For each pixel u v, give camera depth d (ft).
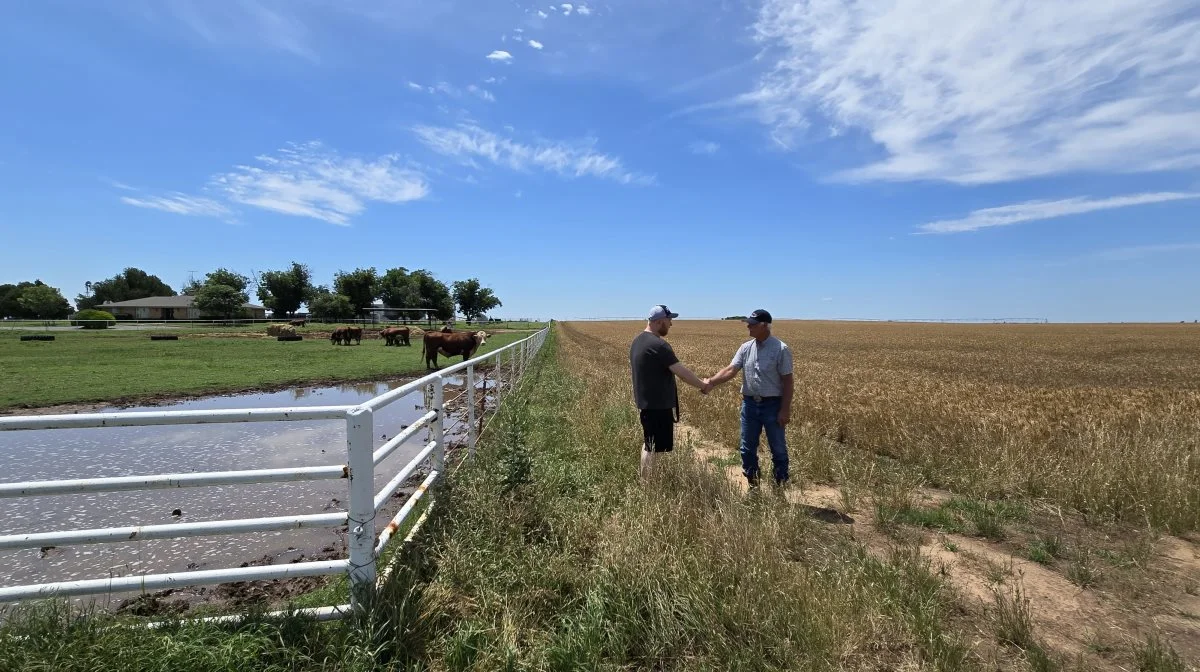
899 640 9.64
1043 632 10.27
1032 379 61.11
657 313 17.21
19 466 23.17
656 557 11.32
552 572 11.22
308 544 15.31
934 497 18.61
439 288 342.85
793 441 24.08
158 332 151.43
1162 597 11.64
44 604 8.82
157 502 18.58
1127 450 19.80
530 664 8.76
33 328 175.83
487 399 35.47
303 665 8.37
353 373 58.08
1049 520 16.28
